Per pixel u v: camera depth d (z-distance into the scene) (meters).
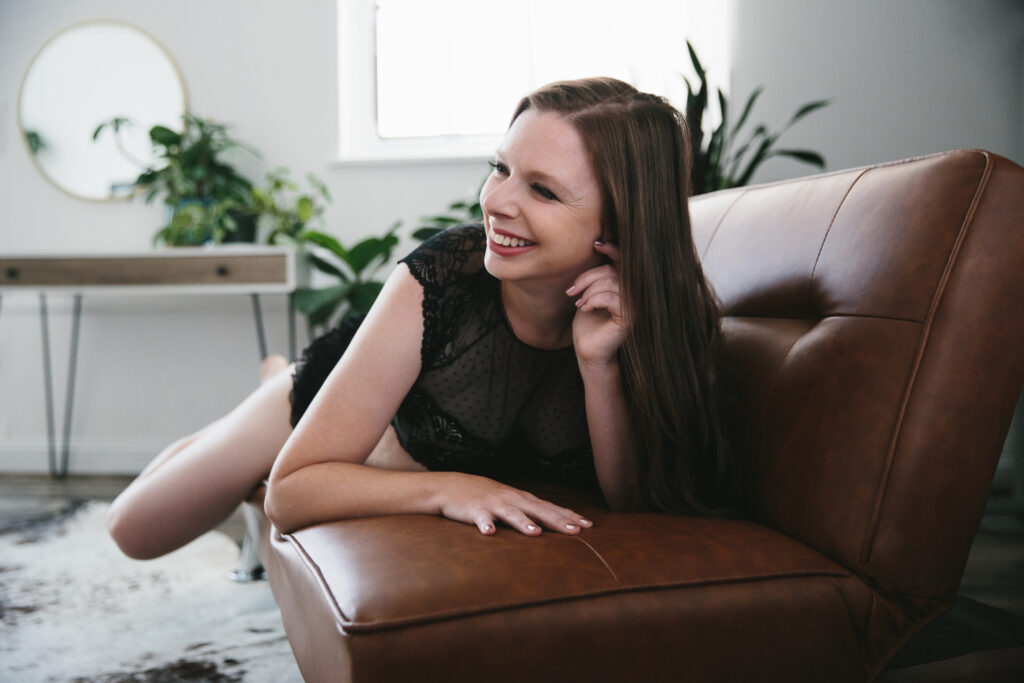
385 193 3.24
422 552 0.66
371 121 3.35
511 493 0.78
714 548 0.71
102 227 3.31
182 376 3.30
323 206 3.24
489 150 3.29
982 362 0.71
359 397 0.88
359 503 0.82
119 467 3.30
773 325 0.95
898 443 0.71
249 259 2.75
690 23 3.12
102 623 1.53
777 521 0.81
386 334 0.90
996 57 2.88
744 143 2.98
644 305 0.84
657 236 0.83
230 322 3.28
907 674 0.80
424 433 1.04
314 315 2.81
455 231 0.99
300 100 3.24
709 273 1.12
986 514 2.49
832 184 0.95
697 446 0.90
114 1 3.28
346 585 0.62
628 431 0.95
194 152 3.06
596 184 0.80
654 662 0.63
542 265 0.83
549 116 0.80
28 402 3.33
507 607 0.60
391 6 3.33
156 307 3.30
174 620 1.55
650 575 0.66
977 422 0.71
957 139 2.90
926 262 0.74
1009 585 1.80
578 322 0.91
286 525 0.85
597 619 0.62
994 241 0.72
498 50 3.31
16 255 2.79
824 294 0.86
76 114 3.30
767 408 0.87
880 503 0.71
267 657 1.37
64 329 3.31
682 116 0.86
